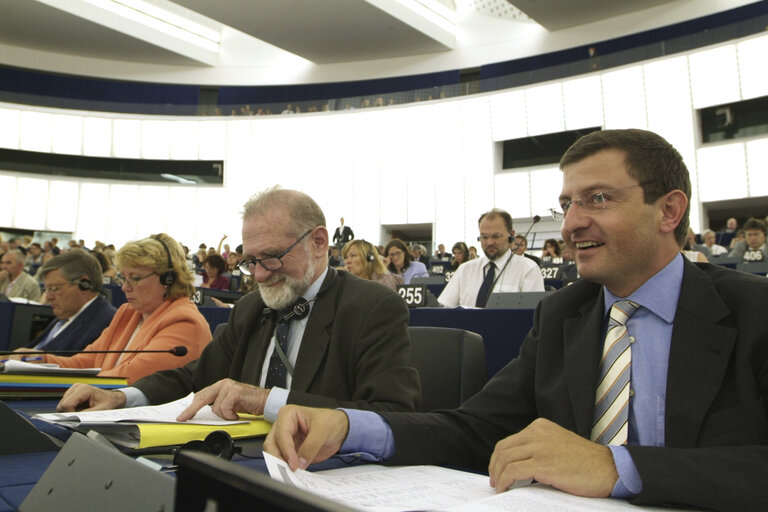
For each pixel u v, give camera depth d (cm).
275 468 71
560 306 104
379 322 131
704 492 66
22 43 1595
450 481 78
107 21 1496
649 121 1257
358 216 1538
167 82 1691
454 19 1554
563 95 1357
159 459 84
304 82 1656
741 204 1195
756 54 1148
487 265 430
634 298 94
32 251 1104
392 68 1602
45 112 1581
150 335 189
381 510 60
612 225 91
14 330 334
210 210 1614
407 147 1514
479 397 106
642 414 88
